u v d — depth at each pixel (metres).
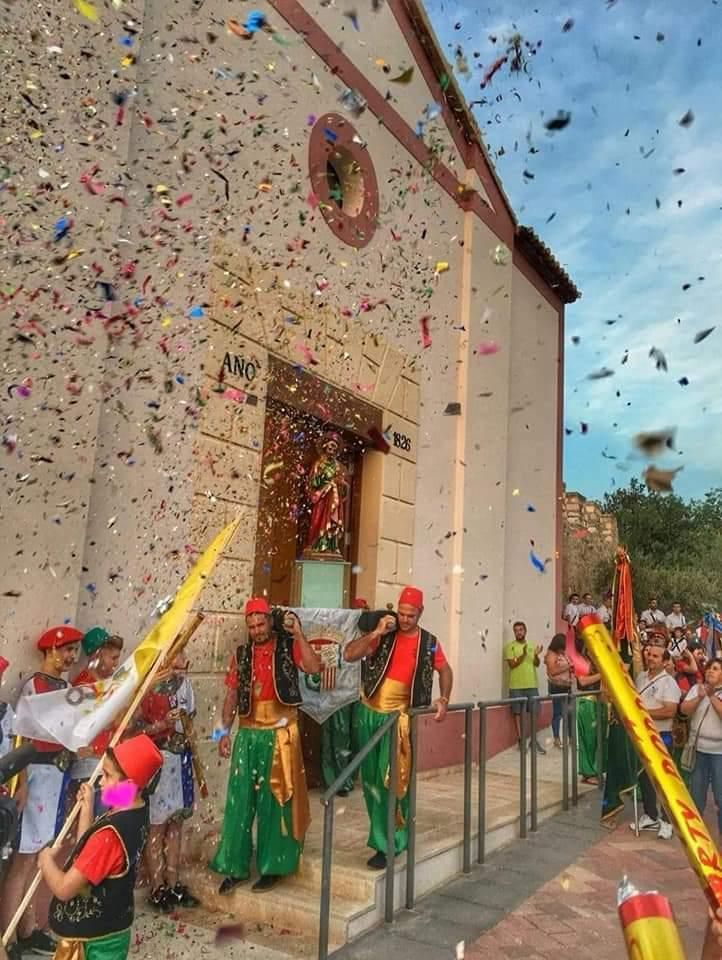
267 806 5.16
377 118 8.98
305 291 7.56
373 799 5.32
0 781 3.64
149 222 6.16
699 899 5.55
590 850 6.59
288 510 7.66
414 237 9.58
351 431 8.17
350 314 8.21
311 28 7.98
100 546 5.60
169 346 6.16
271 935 4.80
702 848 1.13
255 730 5.27
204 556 3.34
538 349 13.48
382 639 5.61
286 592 7.62
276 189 7.34
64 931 3.05
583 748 8.97
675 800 1.17
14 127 5.13
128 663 3.19
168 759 5.21
